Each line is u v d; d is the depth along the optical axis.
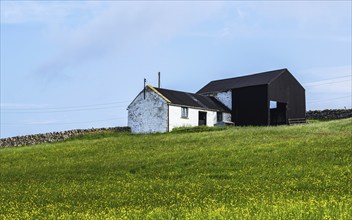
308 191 25.23
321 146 41.09
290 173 31.38
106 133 72.19
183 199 24.16
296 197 22.97
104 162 42.34
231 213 18.75
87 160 44.53
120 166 39.41
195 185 29.38
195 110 75.62
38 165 43.84
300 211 18.12
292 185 27.02
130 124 76.19
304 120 81.56
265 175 31.56
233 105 80.19
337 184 26.75
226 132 58.59
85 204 24.80
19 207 24.64
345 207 18.72
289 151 39.84
